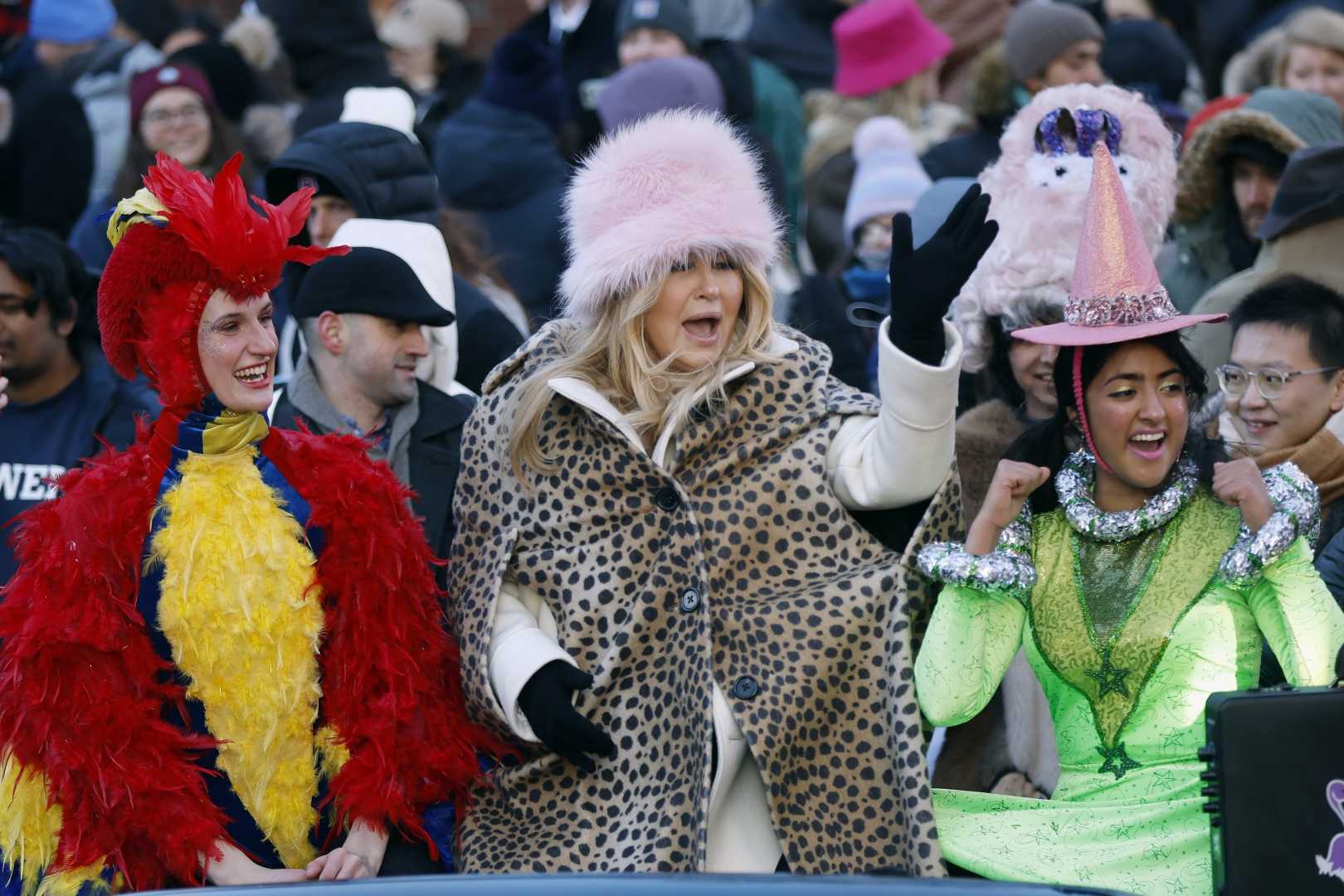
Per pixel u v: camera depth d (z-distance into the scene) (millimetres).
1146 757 15844
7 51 42438
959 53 36219
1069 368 16250
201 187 16078
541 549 17125
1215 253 23766
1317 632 15203
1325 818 14000
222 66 32562
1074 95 20703
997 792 17531
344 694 16438
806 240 32781
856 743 16266
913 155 29797
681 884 12070
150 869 15875
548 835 16688
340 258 19500
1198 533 16062
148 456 16312
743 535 16703
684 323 17047
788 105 36438
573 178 17844
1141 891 15164
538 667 16547
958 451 19719
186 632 15984
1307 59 28266
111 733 15656
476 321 22484
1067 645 16109
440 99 34656
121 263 16141
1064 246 19781
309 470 16703
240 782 16219
